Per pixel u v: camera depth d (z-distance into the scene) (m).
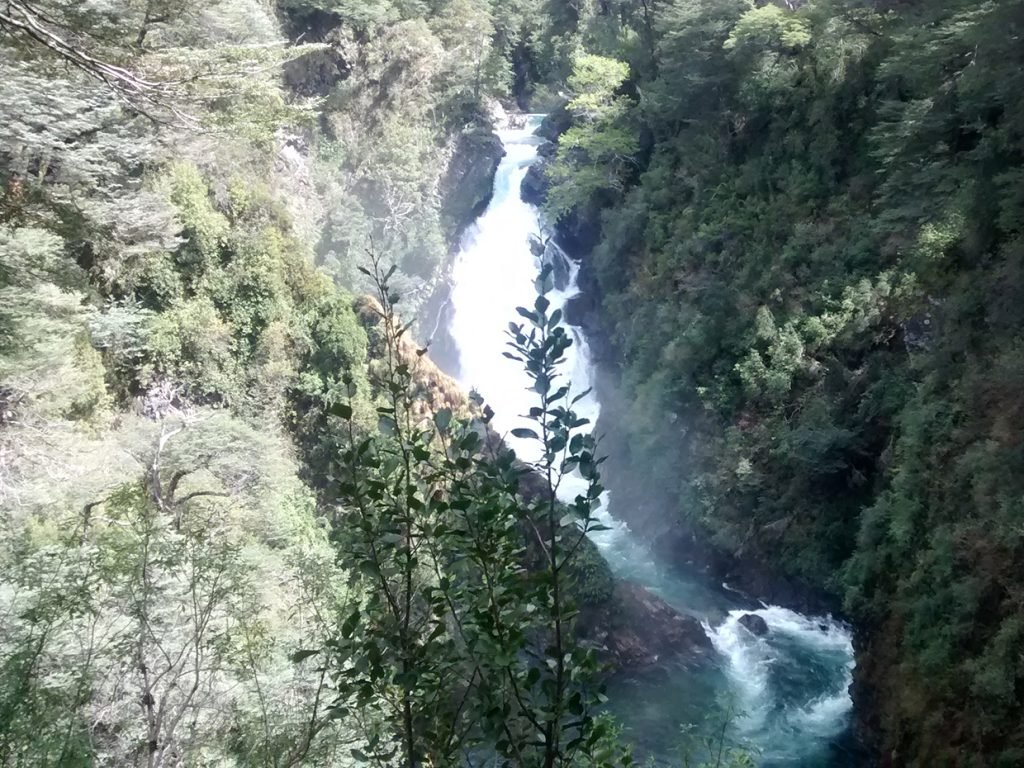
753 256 24.50
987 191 15.59
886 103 19.92
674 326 26.09
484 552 3.07
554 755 3.06
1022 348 13.77
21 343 12.45
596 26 40.09
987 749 11.30
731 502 22.45
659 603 19.61
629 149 31.73
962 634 12.55
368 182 32.28
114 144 13.57
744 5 28.41
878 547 16.58
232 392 21.97
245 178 25.14
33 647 4.80
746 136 28.27
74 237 14.46
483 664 3.12
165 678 6.01
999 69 14.08
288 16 31.25
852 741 15.55
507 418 33.06
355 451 3.43
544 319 3.11
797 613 20.80
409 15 35.84
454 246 36.69
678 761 14.44
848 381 20.95
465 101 37.75
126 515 7.65
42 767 4.16
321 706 6.16
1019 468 12.69
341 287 27.16
